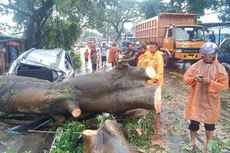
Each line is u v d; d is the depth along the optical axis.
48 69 9.76
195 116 6.24
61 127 7.47
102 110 7.76
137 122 7.38
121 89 7.62
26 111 7.91
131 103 7.46
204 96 6.19
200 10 36.16
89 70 23.20
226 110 10.56
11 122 8.48
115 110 7.70
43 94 7.64
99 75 7.78
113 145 4.69
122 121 7.88
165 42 22.11
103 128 5.00
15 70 9.77
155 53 8.91
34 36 25.20
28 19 26.02
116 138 4.80
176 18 23.31
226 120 9.18
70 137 6.38
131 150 4.73
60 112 7.86
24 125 8.17
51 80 9.66
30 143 7.16
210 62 6.18
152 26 25.03
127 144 4.81
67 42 29.52
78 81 7.74
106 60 26.34
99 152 4.70
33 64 9.89
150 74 7.59
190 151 6.48
